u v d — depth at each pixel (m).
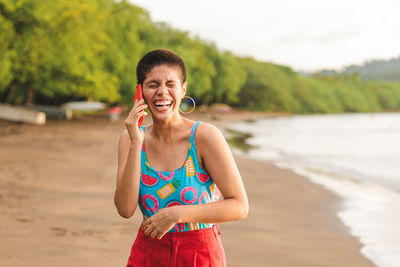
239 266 3.83
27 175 7.90
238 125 39.00
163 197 1.66
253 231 5.08
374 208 6.87
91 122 26.59
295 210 6.52
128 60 36.78
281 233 5.08
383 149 19.36
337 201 7.40
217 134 1.65
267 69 101.75
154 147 1.70
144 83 1.64
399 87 166.62
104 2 39.12
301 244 4.66
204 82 61.62
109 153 12.08
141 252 1.70
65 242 4.06
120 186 1.64
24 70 25.61
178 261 1.63
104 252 3.84
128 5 45.44
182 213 1.51
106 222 4.89
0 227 4.41
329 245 4.68
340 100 128.12
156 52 1.64
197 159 1.66
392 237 5.08
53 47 25.75
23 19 23.80
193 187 1.65
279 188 8.43
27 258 3.57
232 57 85.00
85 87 29.47
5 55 22.97
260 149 17.55
